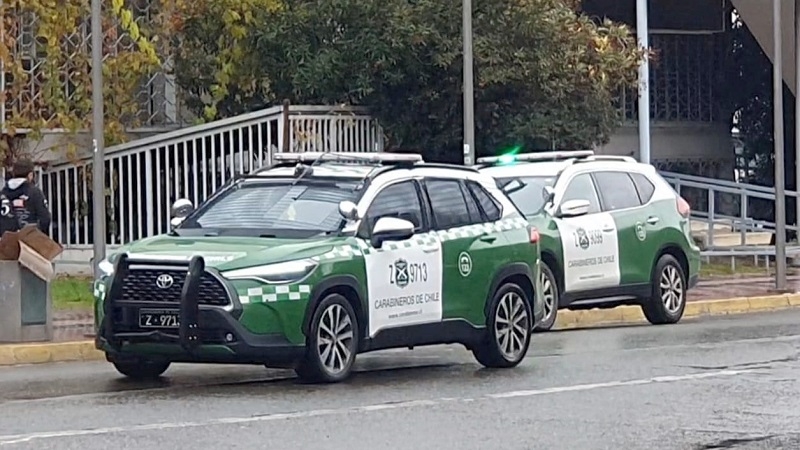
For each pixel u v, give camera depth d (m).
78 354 17.27
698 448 11.20
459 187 15.81
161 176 25.97
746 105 37.44
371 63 25.66
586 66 26.11
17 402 13.12
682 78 36.84
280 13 26.38
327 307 13.99
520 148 25.97
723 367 15.95
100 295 13.87
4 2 24.98
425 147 26.38
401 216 14.98
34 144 26.02
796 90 31.52
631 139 35.50
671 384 14.57
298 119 25.61
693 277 22.17
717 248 30.27
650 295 21.36
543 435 11.66
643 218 21.34
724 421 12.40
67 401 13.18
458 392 13.97
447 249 15.22
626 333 20.22
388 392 13.91
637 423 12.27
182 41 27.16
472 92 23.11
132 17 26.09
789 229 31.20
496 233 15.91
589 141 26.34
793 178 36.16
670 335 19.77
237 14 26.50
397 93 26.20
